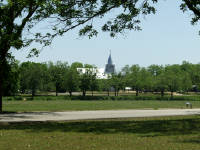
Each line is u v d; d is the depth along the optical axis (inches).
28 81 3917.3
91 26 801.6
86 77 4298.7
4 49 1119.0
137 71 4938.5
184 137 533.0
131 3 780.6
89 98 3818.9
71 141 488.1
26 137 533.0
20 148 425.7
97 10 745.0
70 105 2053.4
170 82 4749.0
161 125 720.3
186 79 5012.3
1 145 449.1
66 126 722.2
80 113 1247.5
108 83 4763.8
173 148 430.3
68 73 4254.4
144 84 4854.8
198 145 454.0
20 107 1743.4
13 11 1004.6
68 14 733.9
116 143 469.7
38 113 1238.9
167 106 2060.8
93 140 498.6
